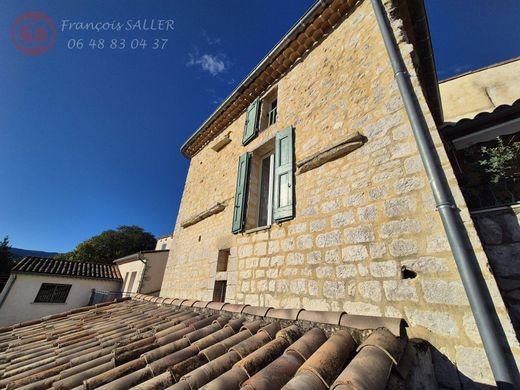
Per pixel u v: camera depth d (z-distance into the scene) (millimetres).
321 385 1326
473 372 1516
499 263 2184
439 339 1697
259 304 3223
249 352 2031
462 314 1646
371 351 1453
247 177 4520
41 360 2709
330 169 3025
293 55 4645
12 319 10609
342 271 2453
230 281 3924
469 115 6066
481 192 2869
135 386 1731
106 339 3072
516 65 5941
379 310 2059
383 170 2455
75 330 3879
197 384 1662
